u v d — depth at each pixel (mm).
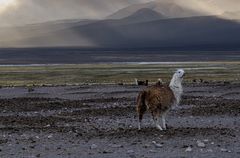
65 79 160750
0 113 56656
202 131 38500
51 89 101562
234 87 94750
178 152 31297
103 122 46781
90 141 35594
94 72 199125
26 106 62875
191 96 75750
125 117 50562
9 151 32500
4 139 36906
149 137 36344
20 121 47344
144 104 39125
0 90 101625
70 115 53094
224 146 33094
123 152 31547
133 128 41094
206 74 174000
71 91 94750
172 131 38562
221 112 52094
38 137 37625
